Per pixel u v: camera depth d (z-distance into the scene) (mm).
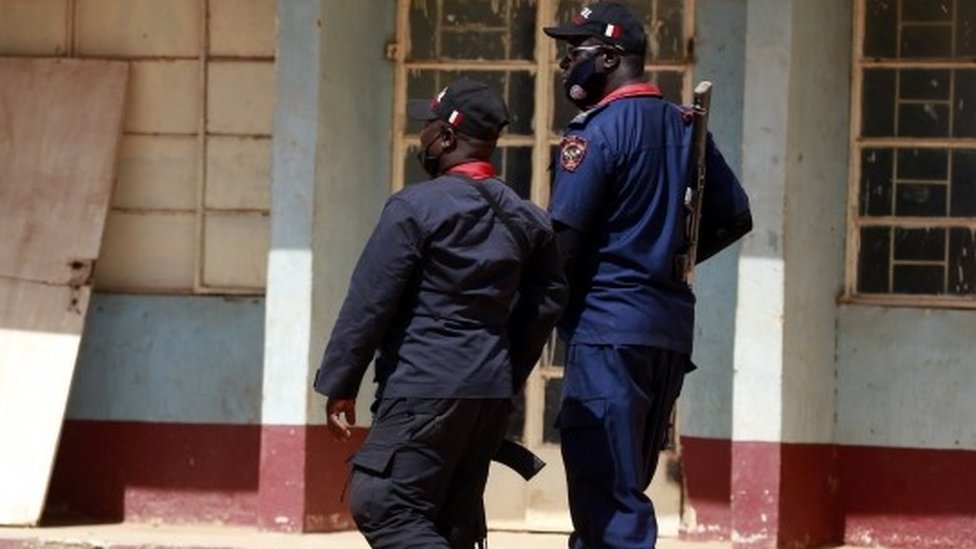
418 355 8625
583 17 8766
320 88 13602
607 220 8562
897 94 13727
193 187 14727
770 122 12867
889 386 13586
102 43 14898
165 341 14625
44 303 14484
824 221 13508
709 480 13617
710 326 13641
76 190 14641
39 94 14836
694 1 13852
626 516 8336
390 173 14344
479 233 8617
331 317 13891
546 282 8711
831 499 13656
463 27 14320
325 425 13828
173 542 13328
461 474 8875
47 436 14234
